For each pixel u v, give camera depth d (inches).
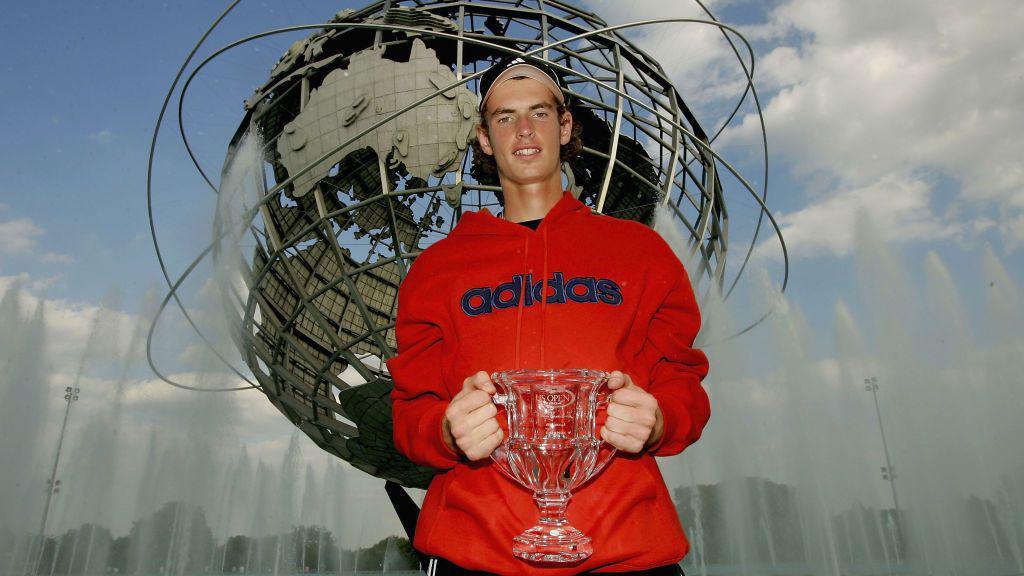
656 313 77.3
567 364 66.2
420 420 68.2
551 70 87.4
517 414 58.2
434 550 66.1
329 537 736.3
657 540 63.7
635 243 77.9
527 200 83.9
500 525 62.5
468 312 72.4
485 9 308.2
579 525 61.6
